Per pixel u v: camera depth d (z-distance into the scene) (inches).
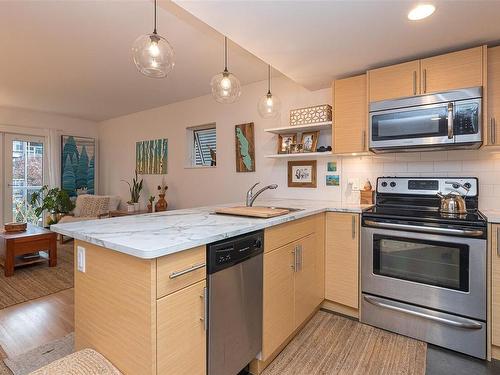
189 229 58.2
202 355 52.7
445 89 82.3
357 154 107.2
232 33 74.7
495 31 73.5
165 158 186.2
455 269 75.3
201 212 84.0
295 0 60.9
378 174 108.9
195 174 169.5
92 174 233.9
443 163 96.2
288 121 130.9
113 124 224.1
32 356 72.6
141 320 45.6
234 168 151.0
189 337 50.2
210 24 70.4
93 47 104.3
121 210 207.3
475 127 77.2
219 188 157.8
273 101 102.5
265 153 138.6
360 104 99.0
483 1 61.4
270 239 69.7
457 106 79.4
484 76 77.2
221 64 119.3
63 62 117.9
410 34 75.0
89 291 56.2
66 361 51.4
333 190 119.6
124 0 76.2
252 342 64.3
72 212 205.0
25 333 83.0
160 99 171.8
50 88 151.3
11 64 120.0
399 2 61.8
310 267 88.6
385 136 90.4
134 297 46.8
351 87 100.9
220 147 156.8
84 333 57.8
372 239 88.0
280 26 71.4
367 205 103.3
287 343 79.6
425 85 85.3
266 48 83.1
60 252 166.1
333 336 83.5
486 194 89.7
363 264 90.1
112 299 51.1
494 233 71.0
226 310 57.1
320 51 84.9
